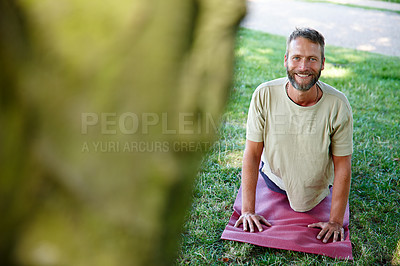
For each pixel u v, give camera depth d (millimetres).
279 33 10000
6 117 344
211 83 370
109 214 359
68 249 353
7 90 345
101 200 357
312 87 2857
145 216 368
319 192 3293
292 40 2750
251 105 3104
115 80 351
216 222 3314
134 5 351
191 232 3158
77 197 353
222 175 3951
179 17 358
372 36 10055
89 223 356
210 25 369
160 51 355
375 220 3430
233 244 3084
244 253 2969
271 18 11461
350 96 5992
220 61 372
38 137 347
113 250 361
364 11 12625
